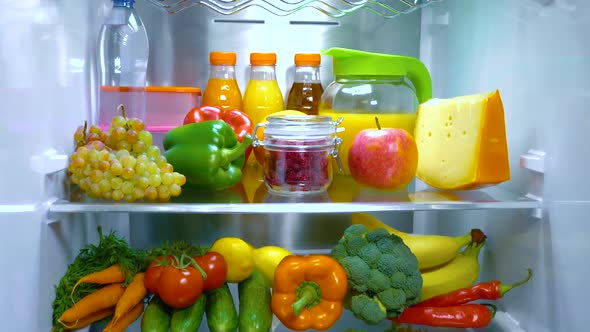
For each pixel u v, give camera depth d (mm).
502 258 1285
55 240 1085
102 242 1198
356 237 1208
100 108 1351
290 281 1143
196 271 1120
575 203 995
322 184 1202
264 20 1555
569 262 1021
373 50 1584
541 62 1108
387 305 1159
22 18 894
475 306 1215
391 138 1183
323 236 1596
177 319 1123
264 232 1582
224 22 1545
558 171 1055
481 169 1151
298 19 1561
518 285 1188
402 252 1187
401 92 1337
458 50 1465
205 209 1079
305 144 1180
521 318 1208
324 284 1147
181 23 1533
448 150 1203
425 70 1349
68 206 1047
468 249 1315
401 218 1625
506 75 1249
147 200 1146
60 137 1102
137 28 1392
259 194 1216
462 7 1434
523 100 1184
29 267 937
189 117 1348
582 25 972
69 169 1112
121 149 1145
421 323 1213
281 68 1574
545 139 1098
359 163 1196
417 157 1201
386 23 1580
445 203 1106
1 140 805
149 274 1146
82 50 1269
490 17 1308
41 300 1006
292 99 1499
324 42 1573
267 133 1198
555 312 1069
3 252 813
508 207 1107
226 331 1127
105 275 1125
